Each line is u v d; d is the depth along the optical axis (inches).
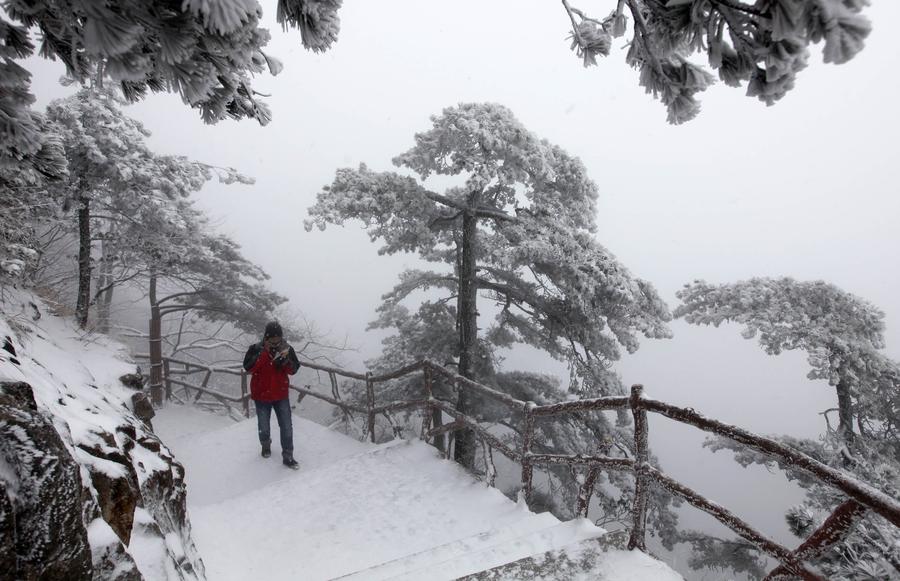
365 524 183.8
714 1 42.8
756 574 396.8
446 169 377.7
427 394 256.1
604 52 73.4
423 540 171.6
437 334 500.4
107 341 316.8
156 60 44.1
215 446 312.0
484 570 116.0
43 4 46.5
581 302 351.6
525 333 481.1
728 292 393.7
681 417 108.3
